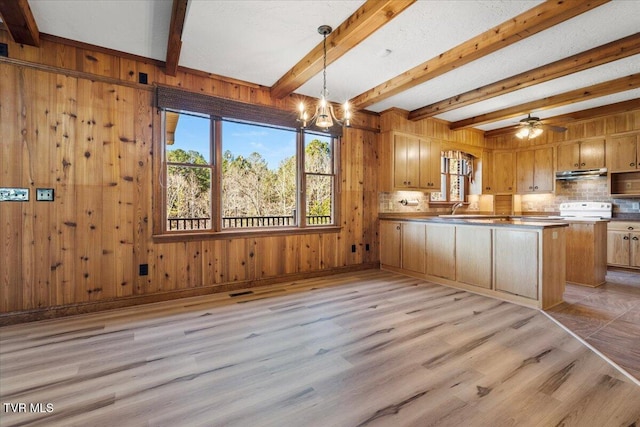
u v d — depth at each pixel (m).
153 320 2.82
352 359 2.12
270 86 3.96
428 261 4.29
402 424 1.50
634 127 4.75
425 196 5.66
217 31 2.72
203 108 3.51
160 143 3.33
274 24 2.61
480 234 3.64
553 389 1.77
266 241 4.03
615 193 5.17
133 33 2.80
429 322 2.77
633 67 3.33
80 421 1.51
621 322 2.75
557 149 5.62
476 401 1.67
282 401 1.67
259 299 3.44
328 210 4.75
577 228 4.00
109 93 3.09
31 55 2.77
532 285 3.15
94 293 3.05
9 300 2.72
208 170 3.76
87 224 3.01
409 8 2.40
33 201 2.80
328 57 2.96
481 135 6.22
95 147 3.04
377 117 5.07
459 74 3.62
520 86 3.64
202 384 1.83
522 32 2.54
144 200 3.27
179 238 3.43
